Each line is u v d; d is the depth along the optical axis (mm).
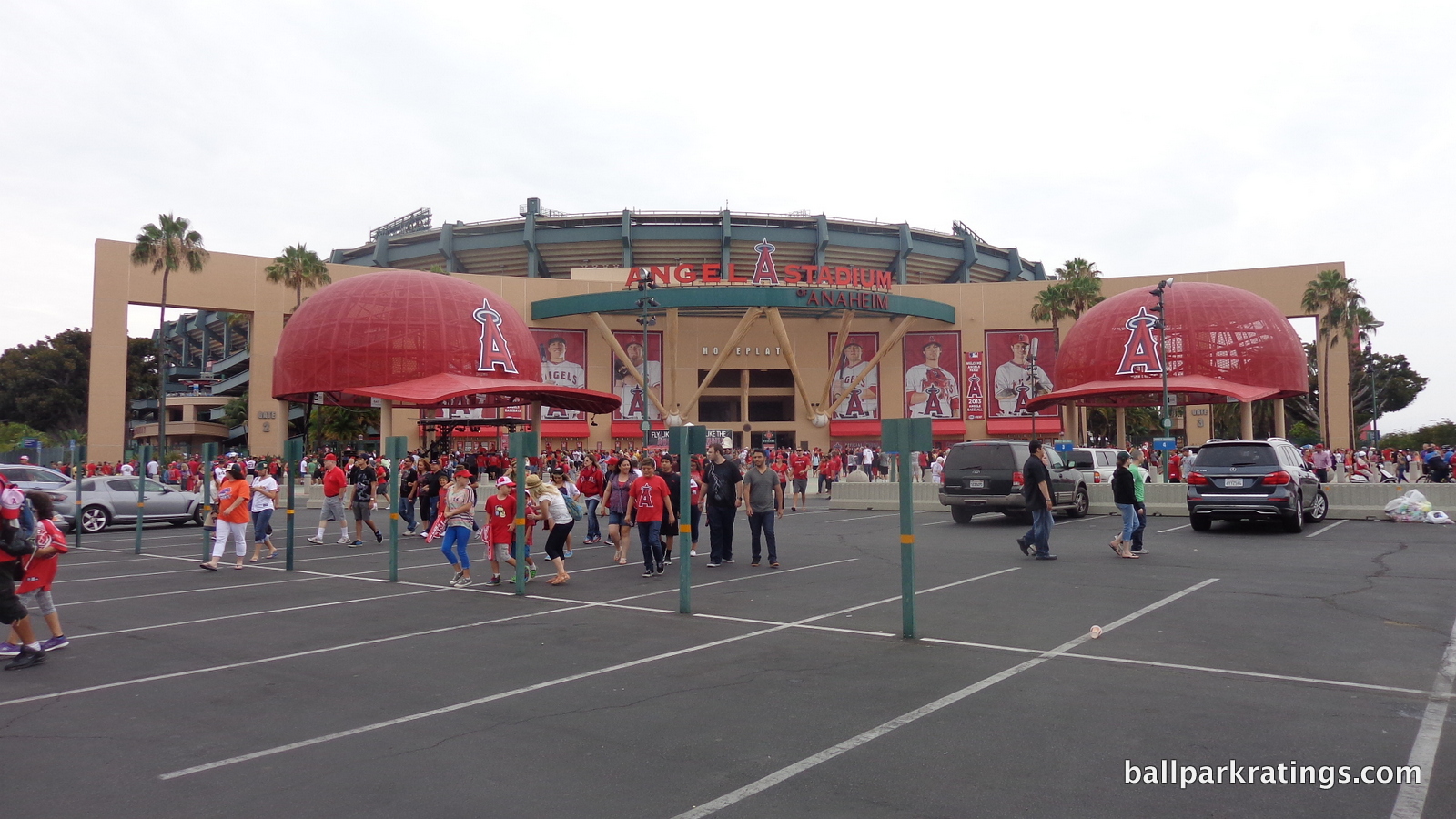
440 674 6992
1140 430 68438
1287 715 5449
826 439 61656
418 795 4402
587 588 11680
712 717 5660
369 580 12891
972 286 62188
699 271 67500
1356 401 74625
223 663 7539
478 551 17094
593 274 61906
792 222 68250
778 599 10375
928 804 4152
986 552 14688
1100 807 4074
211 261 53906
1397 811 4016
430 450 42219
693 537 15039
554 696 6266
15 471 22062
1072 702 5812
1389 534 16391
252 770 4840
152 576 13555
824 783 4453
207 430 83500
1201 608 9133
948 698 5969
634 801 4270
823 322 62969
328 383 35375
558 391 35250
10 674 7223
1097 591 10414
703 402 70625
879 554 14812
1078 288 54625
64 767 4934
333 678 6945
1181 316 38250
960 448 20641
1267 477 16422
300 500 36125
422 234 69812
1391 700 5766
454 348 36594
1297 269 58688
